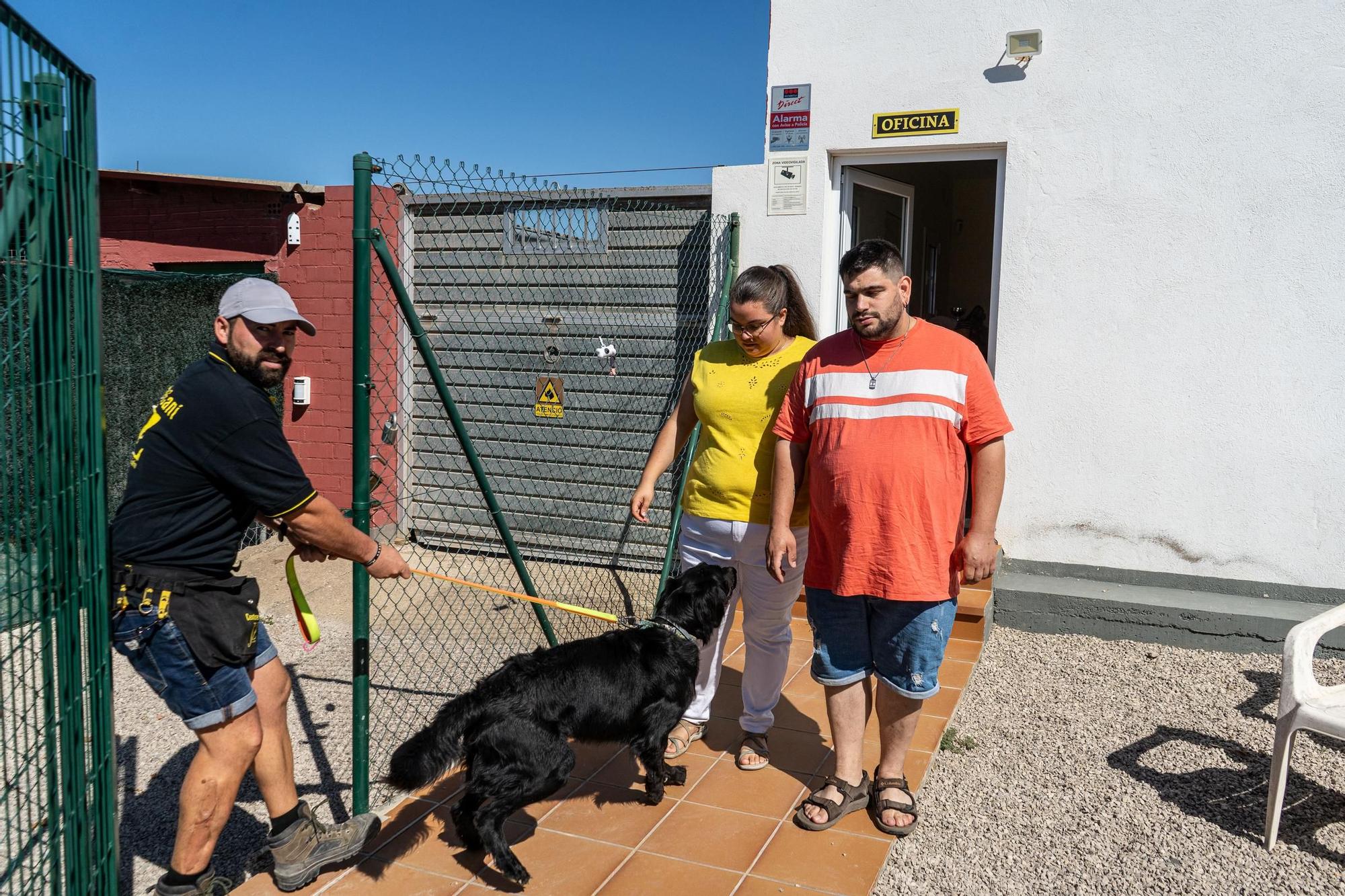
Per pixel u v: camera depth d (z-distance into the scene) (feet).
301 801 9.45
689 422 12.57
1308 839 10.56
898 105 18.42
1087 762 12.41
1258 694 14.51
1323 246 16.16
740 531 11.55
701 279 20.17
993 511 9.95
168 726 13.82
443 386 12.41
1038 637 17.08
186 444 7.91
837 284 19.71
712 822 10.73
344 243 22.77
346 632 17.83
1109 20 17.06
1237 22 16.37
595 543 21.27
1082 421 17.76
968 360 9.95
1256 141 16.42
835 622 10.59
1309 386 16.42
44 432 6.68
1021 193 17.80
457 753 9.13
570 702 9.69
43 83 6.62
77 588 7.16
